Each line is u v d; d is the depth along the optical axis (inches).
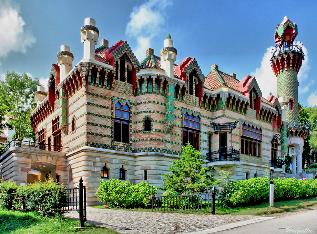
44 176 1539.1
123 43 1359.5
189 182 1056.8
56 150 1488.7
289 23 2321.6
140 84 1375.5
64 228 674.2
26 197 819.4
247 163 1632.6
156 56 1563.7
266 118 1845.5
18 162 1262.3
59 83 1438.2
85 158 1209.4
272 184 1103.0
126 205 1051.9
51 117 1593.3
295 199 1344.7
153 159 1316.4
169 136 1378.0
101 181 1130.7
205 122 1561.3
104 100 1286.9
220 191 1074.1
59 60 1448.1
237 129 1614.2
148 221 792.3
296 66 2321.6
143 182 1084.5
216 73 1726.1
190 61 1520.7
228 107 1600.6
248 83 1731.1
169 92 1396.4
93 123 1246.3
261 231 687.1
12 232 658.8
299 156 2272.4
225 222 800.3
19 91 2012.8
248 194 1079.6
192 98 1515.7
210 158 1552.7
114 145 1290.6
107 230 668.7
